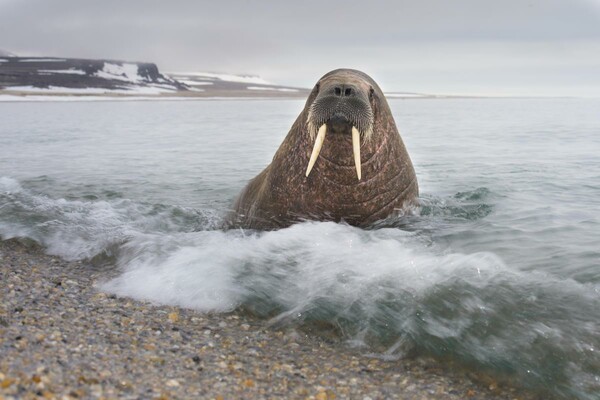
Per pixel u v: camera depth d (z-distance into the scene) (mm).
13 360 4367
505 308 5520
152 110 52875
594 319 5270
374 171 7703
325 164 7551
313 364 4824
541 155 17062
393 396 4398
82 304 5754
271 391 4367
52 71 101812
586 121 35500
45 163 15844
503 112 53750
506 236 7766
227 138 24125
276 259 6809
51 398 3895
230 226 8906
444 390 4508
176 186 12453
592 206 9602
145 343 4973
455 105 84250
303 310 5660
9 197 10250
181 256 6973
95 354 4652
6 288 6098
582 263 6641
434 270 6336
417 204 8766
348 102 6766
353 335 5281
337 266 6551
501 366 4770
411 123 35906
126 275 6582
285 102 89250
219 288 6094
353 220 7957
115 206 10008
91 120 36500
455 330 5242
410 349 5055
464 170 14188
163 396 4121
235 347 5039
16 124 31922
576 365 4727
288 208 8000
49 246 7730
